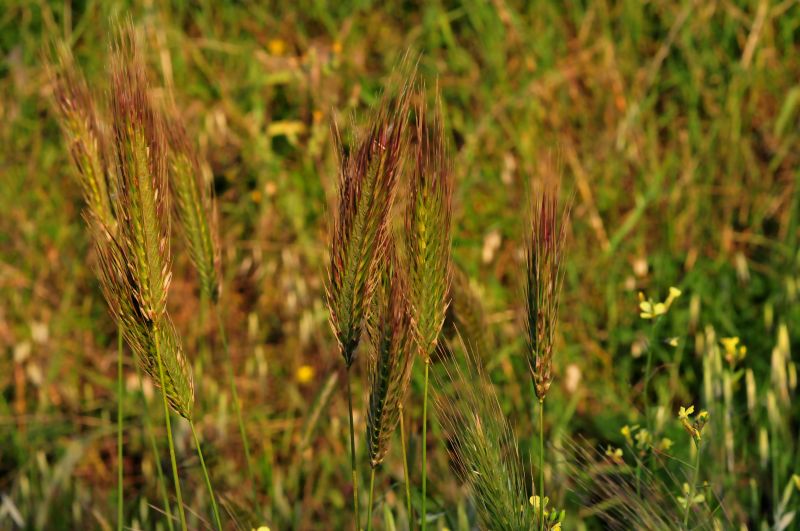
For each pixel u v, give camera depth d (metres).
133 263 1.89
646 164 4.43
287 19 5.15
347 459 3.57
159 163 1.90
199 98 4.77
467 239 4.19
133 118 1.84
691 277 3.99
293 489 3.56
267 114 4.79
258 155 4.46
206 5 5.15
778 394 3.30
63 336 4.18
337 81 4.60
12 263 4.41
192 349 4.14
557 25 4.97
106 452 3.85
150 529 3.23
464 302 2.67
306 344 3.92
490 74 4.79
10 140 4.67
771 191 4.34
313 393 3.83
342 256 1.87
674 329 3.84
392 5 5.24
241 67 4.88
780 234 4.20
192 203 2.65
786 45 4.80
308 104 4.58
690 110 4.54
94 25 5.10
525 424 3.50
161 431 3.79
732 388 3.31
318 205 4.37
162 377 2.00
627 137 4.45
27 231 4.43
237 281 4.31
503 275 4.20
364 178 1.82
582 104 4.62
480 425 2.08
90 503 3.53
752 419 3.25
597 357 3.87
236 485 3.46
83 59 4.92
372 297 1.95
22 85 4.74
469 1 5.03
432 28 4.99
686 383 3.73
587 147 4.48
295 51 5.01
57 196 4.51
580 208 4.22
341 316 1.92
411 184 1.92
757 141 4.53
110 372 4.12
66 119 2.29
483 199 4.37
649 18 5.04
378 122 1.81
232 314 4.24
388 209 1.84
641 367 3.82
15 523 3.47
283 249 4.27
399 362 1.94
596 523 3.12
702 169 4.41
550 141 4.47
